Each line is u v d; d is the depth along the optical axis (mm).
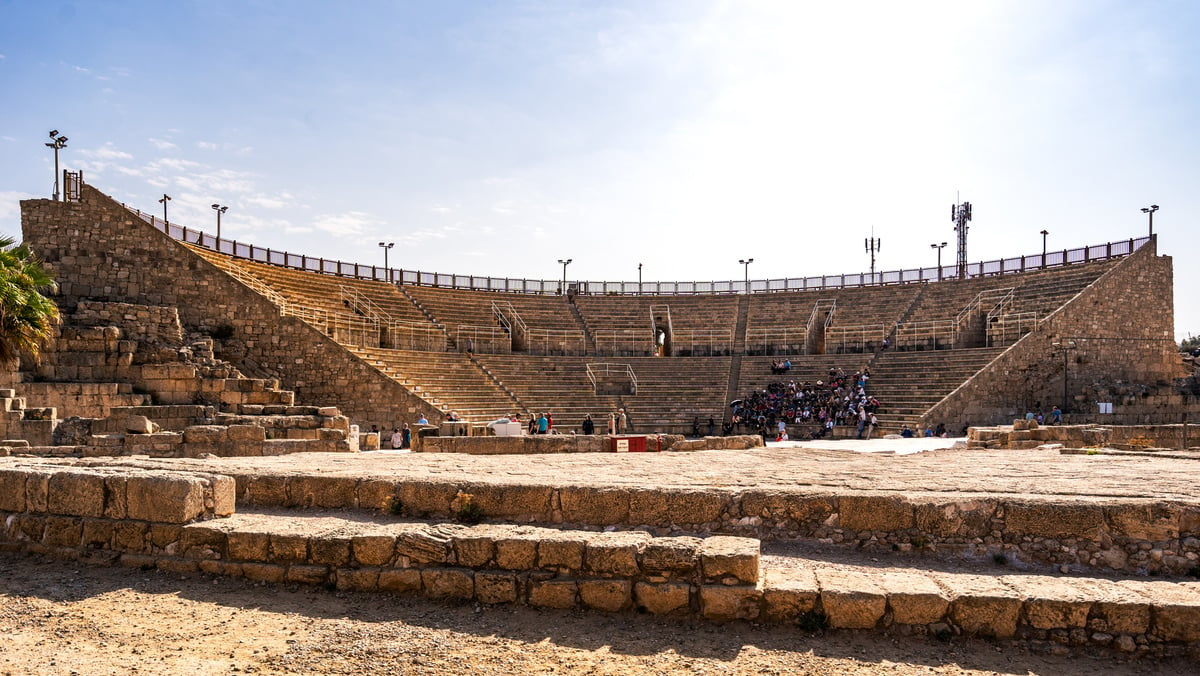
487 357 43250
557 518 10023
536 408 38812
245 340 33188
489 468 13539
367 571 8352
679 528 9734
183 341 30438
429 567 8281
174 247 33031
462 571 8133
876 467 13664
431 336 43875
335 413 25578
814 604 7273
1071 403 38250
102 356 26047
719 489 9867
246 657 6562
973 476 11633
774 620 7324
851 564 8672
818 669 6469
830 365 43594
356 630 7242
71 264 31422
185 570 8883
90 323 27656
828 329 48062
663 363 46500
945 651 6824
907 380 39500
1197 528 8352
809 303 52500
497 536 8266
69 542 9523
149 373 26453
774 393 40062
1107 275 40500
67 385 24312
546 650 6824
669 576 7664
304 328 33500
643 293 56875
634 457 16859
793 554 9055
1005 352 37094
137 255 32500
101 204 32250
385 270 48750
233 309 33250
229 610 7766
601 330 51844
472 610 7836
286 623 7426
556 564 7984
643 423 39375
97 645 6789
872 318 48812
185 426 23281
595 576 7863
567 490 10031
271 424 24094
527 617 7629
